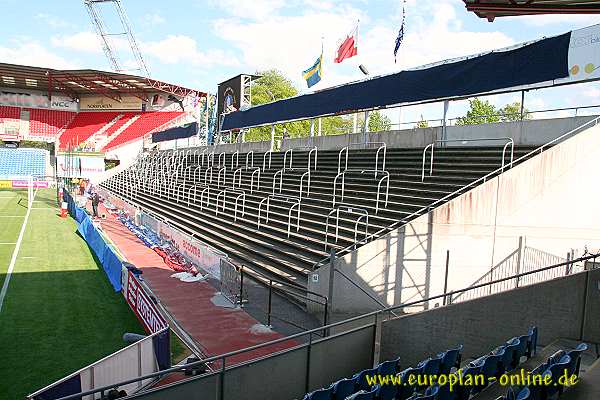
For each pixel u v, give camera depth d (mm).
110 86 57812
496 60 15484
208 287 14617
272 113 28609
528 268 12586
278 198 20188
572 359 7434
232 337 10766
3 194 47188
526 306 9344
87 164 50656
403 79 18812
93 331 11172
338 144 25906
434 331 9312
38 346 10242
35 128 60469
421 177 16141
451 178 15117
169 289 14367
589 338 9344
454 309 9305
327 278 12000
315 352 7984
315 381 8023
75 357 9727
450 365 8164
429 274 12328
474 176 14812
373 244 12086
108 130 60281
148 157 47688
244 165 29328
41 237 23469
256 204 20953
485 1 8930
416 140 20906
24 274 16172
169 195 30531
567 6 8969
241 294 12867
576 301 9375
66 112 62969
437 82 17422
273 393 7500
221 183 27203
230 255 17031
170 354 9172
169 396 6316
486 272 12477
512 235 12531
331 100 22984
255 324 11523
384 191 16422
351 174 19500
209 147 40188
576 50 13398
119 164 56031
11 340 10531
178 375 8844
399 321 9289
